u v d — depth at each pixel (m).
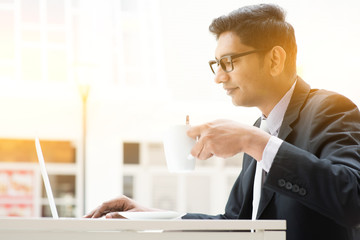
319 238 1.26
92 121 10.43
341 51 10.10
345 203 1.10
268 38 1.46
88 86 7.83
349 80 9.95
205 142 1.17
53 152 10.48
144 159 11.38
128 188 11.32
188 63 11.38
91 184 10.39
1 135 10.27
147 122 10.72
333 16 10.65
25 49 10.88
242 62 1.46
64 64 10.85
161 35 11.55
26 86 10.34
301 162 1.12
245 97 1.48
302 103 1.41
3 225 0.85
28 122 10.30
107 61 10.98
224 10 11.78
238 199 1.63
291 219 1.28
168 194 11.60
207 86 11.13
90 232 0.88
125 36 11.34
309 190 1.11
